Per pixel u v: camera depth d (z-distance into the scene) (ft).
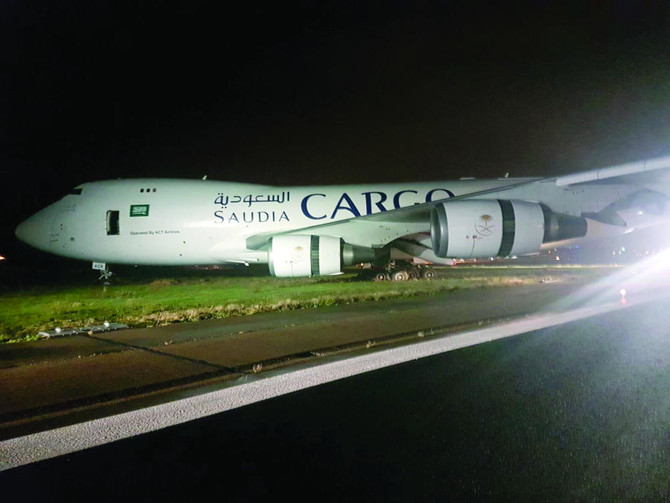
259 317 33.99
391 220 56.03
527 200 53.26
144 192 60.39
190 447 13.53
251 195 58.90
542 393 17.10
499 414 15.28
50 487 11.57
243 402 16.89
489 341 24.88
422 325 29.43
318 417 15.39
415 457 12.58
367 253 53.11
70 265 108.17
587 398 16.53
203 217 58.23
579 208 53.88
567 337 25.41
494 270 76.95
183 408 16.48
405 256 60.18
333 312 35.35
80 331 29.76
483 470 11.82
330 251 51.70
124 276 80.69
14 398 17.67
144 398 17.60
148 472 12.19
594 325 28.32
